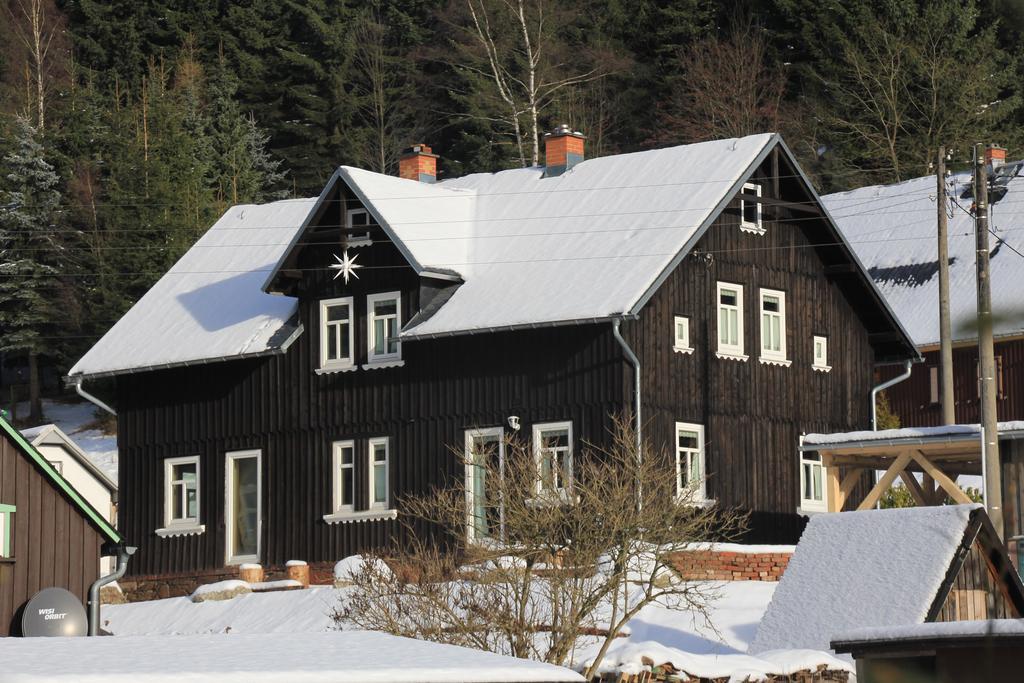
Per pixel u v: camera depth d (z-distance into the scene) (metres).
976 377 92.25
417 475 69.75
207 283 82.12
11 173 133.88
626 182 73.44
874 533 49.09
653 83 148.00
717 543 60.12
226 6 170.12
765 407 71.38
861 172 128.75
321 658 28.81
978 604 47.09
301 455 73.50
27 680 23.98
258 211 87.12
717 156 72.38
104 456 115.75
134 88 158.12
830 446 63.88
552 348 66.88
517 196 76.38
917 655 29.67
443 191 76.56
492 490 49.06
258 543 74.06
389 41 163.00
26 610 50.56
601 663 41.19
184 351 76.44
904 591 46.06
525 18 142.50
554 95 142.62
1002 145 122.44
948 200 101.50
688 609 48.62
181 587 75.25
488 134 144.38
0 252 130.88
